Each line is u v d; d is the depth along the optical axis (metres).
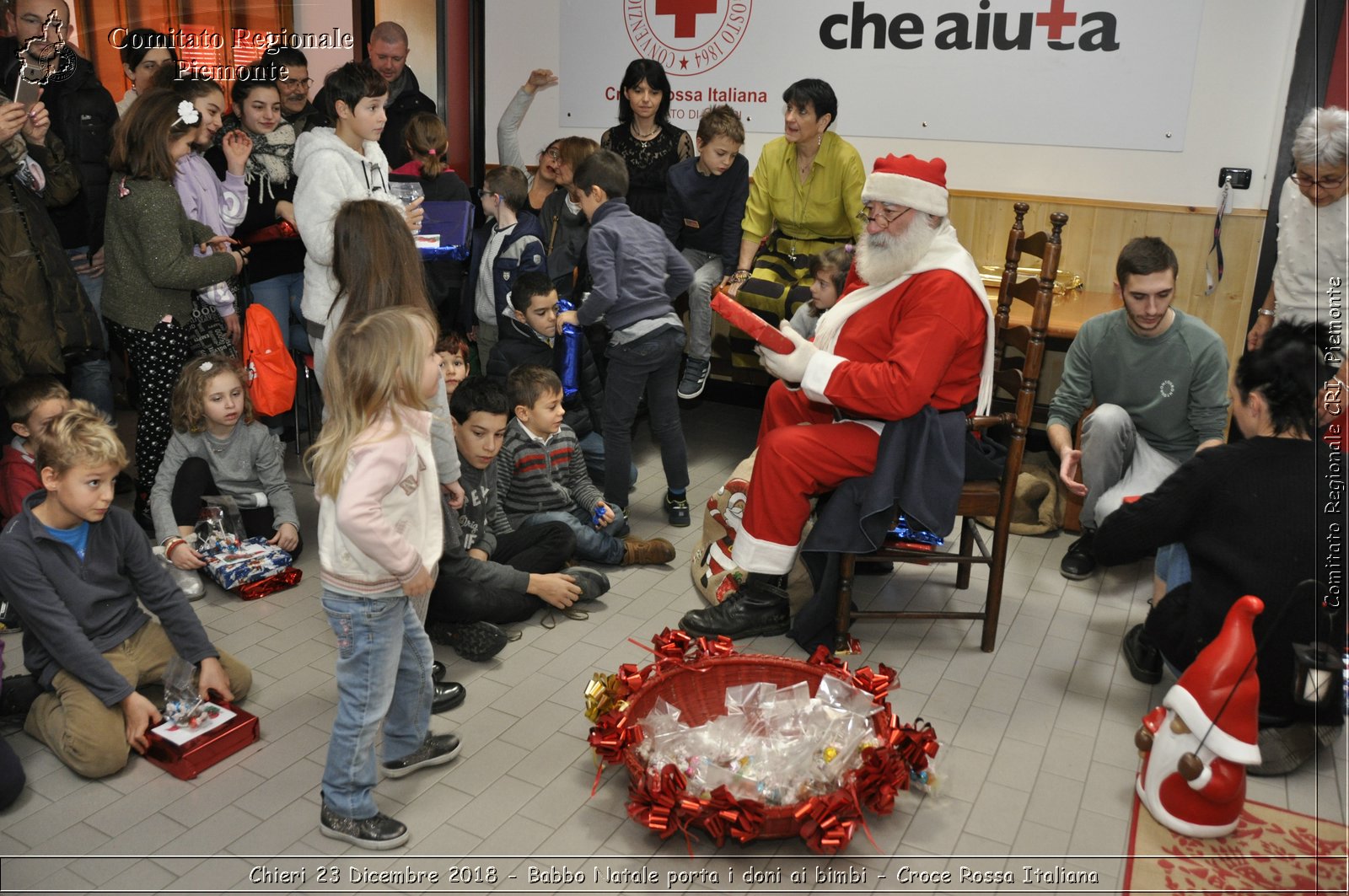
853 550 2.81
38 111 3.25
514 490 3.32
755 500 2.86
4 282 3.23
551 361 3.91
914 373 2.64
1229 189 4.04
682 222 4.55
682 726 2.33
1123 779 2.42
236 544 3.31
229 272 3.54
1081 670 2.88
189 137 3.39
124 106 4.25
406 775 2.37
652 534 3.73
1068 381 3.49
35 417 3.03
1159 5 4.00
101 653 2.44
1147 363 3.31
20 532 2.34
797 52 4.68
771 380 4.53
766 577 3.02
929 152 4.53
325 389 1.98
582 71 5.16
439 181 4.45
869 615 2.91
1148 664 2.82
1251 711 2.10
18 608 2.33
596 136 5.25
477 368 4.57
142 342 3.47
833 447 2.78
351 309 2.44
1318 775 2.37
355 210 2.43
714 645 2.58
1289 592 2.31
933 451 2.75
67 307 3.38
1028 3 4.20
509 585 2.92
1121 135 4.19
